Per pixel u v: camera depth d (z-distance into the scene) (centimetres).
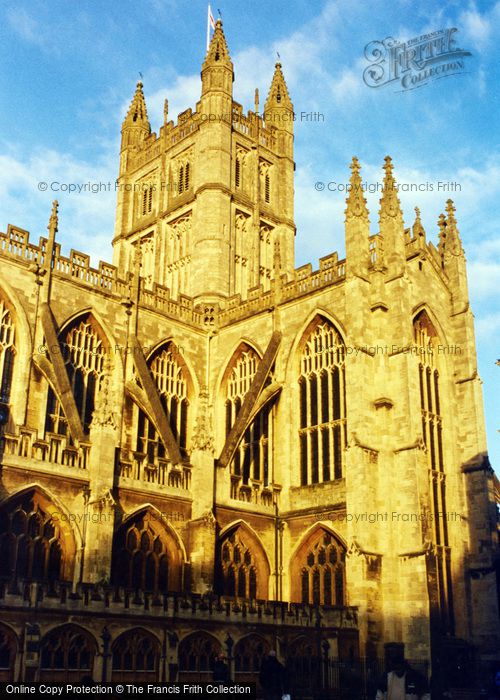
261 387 6869
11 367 6247
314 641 5281
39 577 5128
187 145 9481
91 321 6912
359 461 5938
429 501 5928
